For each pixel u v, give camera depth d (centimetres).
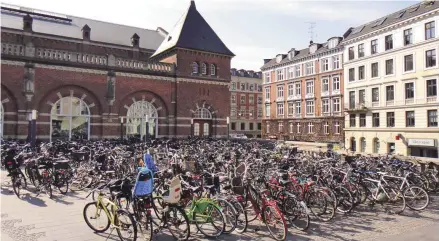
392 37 3472
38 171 1070
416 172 1127
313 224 777
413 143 3184
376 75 3659
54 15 3712
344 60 4109
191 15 3153
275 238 676
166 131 2748
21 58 2133
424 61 3109
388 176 951
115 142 2112
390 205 941
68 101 2330
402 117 3319
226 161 1237
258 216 736
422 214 871
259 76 7125
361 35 3812
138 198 680
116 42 3781
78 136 2353
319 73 4662
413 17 3192
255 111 6994
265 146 2605
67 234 696
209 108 2961
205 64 2978
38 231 712
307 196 838
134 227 632
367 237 691
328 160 1245
